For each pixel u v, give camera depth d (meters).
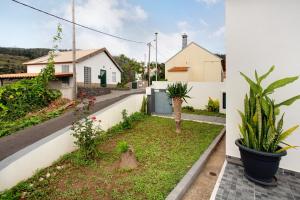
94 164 4.93
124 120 8.61
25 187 3.99
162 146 6.16
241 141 4.29
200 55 29.20
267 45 4.50
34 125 8.56
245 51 4.76
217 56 28.48
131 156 4.74
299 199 3.39
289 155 4.32
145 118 10.05
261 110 3.88
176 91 7.55
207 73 28.91
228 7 4.93
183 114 12.68
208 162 5.33
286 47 4.31
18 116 10.30
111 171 4.57
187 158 5.21
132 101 9.98
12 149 5.61
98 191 3.74
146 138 7.00
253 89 3.98
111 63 26.25
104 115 7.65
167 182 3.96
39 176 4.47
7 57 43.69
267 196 3.49
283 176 4.22
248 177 4.03
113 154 5.60
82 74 21.36
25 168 4.34
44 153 4.86
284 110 4.36
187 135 7.39
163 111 11.61
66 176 4.40
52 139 5.18
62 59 21.61
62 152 5.47
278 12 4.34
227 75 5.00
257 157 3.72
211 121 10.24
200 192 3.87
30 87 11.62
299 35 4.16
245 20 4.73
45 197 3.64
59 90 13.77
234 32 4.87
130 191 3.71
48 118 9.63
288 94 4.32
